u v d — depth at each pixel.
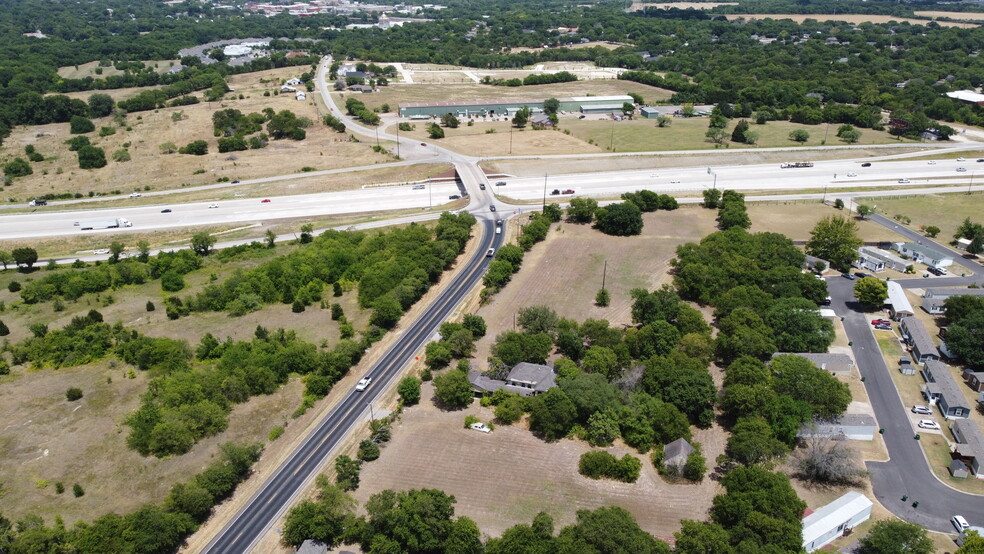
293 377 151.62
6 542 102.38
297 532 105.38
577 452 125.81
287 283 188.25
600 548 95.81
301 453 127.56
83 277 193.50
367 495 115.25
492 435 130.62
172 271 198.50
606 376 142.12
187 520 109.00
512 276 198.00
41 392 144.88
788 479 114.12
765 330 153.25
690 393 131.25
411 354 160.25
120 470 122.44
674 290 185.00
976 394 141.38
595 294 186.50
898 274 199.12
